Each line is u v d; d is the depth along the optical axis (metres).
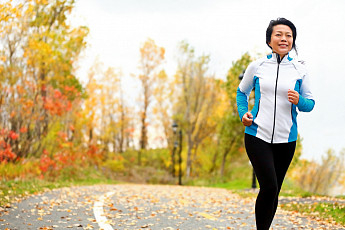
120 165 37.50
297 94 3.29
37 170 14.75
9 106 12.75
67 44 15.64
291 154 3.52
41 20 13.83
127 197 9.09
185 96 39.62
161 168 44.75
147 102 50.94
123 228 4.80
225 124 29.78
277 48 3.46
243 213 6.85
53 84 15.78
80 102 20.25
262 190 3.35
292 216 6.66
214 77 39.12
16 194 8.04
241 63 21.88
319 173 29.66
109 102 44.19
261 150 3.39
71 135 21.50
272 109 3.43
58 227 4.69
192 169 39.66
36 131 14.73
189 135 38.59
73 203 7.24
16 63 12.60
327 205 7.88
